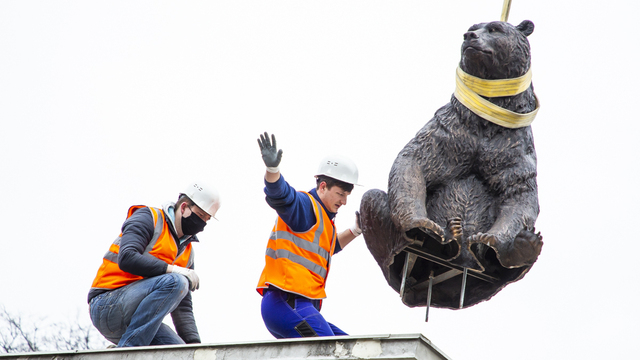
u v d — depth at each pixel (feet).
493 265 31.68
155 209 33.65
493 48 30.66
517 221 29.99
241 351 28.35
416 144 31.63
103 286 32.63
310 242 31.86
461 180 31.60
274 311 31.30
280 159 29.81
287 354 27.63
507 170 31.12
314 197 33.04
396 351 26.30
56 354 30.91
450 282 32.99
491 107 30.76
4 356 31.48
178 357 28.96
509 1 33.04
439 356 26.78
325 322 31.17
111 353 30.04
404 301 33.55
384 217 30.94
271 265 31.89
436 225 29.04
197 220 34.55
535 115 31.65
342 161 33.35
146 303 31.48
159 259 32.22
